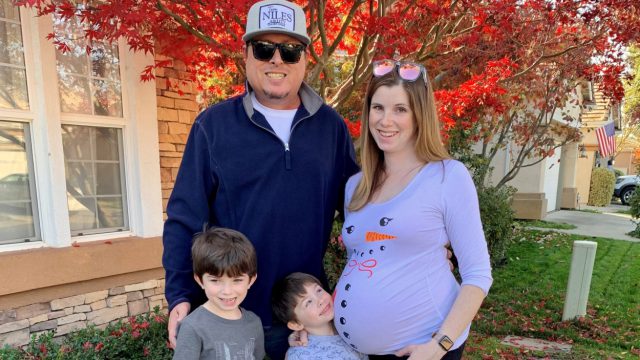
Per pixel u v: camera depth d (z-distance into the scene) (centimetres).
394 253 162
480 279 152
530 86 573
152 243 369
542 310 483
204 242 167
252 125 181
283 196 180
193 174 181
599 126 1361
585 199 1723
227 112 184
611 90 505
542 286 562
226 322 173
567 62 514
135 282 366
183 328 165
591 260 439
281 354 202
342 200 213
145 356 313
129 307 364
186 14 312
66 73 325
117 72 353
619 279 595
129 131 359
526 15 411
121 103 357
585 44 429
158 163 373
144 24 291
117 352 305
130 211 368
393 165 177
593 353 378
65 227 321
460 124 525
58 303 322
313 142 189
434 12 368
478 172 662
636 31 370
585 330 431
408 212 158
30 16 298
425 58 424
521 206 1122
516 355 374
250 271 172
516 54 429
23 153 309
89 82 338
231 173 178
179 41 319
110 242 345
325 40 359
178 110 387
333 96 458
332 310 187
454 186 156
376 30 347
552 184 1394
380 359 174
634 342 400
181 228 178
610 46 448
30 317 308
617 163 3025
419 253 160
